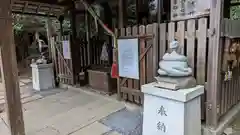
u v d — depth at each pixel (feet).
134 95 11.32
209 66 7.89
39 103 13.44
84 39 17.83
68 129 9.30
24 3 16.02
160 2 10.24
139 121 9.84
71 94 15.33
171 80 6.93
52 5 17.31
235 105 10.89
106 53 16.20
